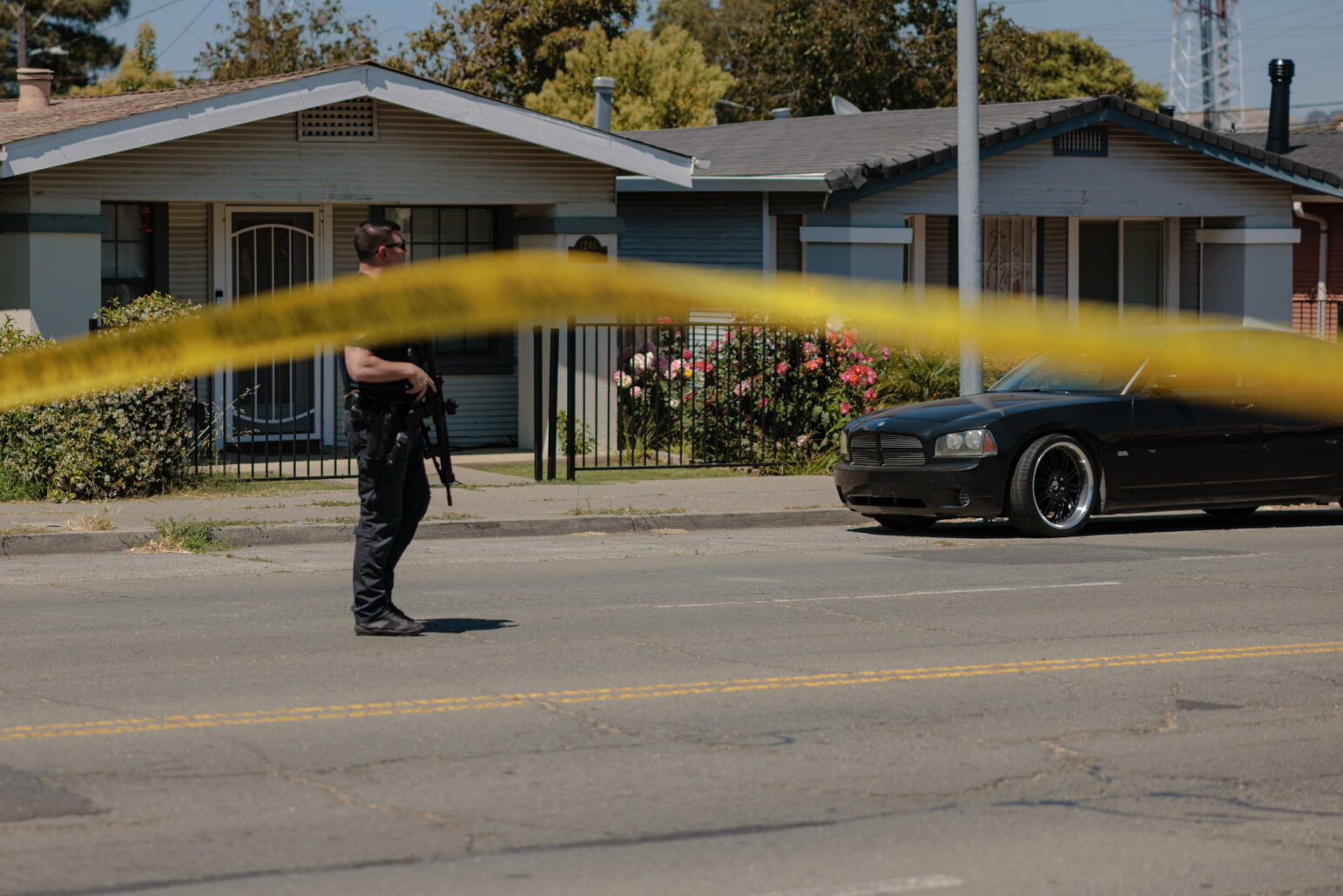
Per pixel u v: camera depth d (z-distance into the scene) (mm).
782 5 75812
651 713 9500
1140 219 36875
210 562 17141
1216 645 11992
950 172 31203
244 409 26812
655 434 27078
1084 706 9812
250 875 6281
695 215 34000
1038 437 19484
